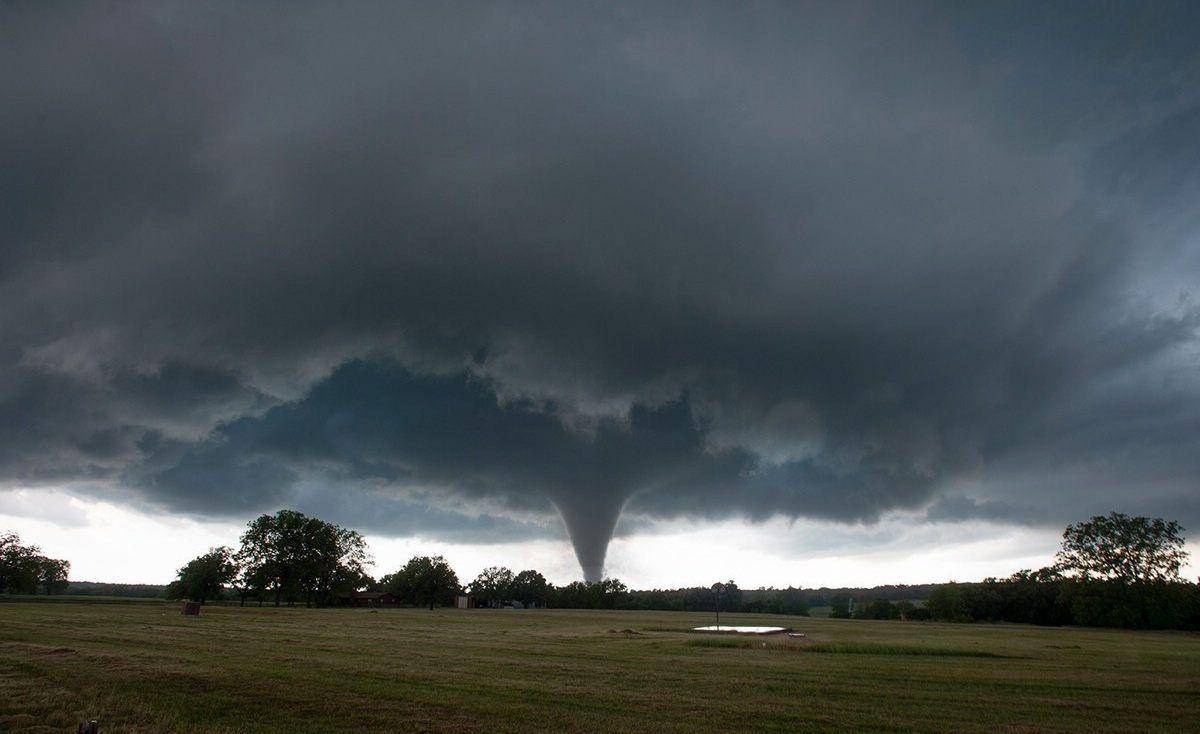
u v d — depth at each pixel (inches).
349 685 1015.6
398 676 1104.8
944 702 967.6
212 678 1052.5
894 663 1455.5
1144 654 1840.6
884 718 848.9
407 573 6825.8
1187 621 4229.8
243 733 751.7
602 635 2260.1
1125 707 956.0
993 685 1135.0
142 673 1080.2
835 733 772.0
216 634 1860.2
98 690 955.3
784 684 1107.3
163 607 4050.2
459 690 992.2
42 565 5728.3
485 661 1342.3
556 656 1475.1
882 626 4089.6
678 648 1738.4
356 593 6953.7
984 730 794.8
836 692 1038.4
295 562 5693.9
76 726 775.1
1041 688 1109.7
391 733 754.2
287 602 6146.7
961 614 5541.3
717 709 888.3
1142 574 4355.3
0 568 5157.5
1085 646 2208.4
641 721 814.5
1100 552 4478.3
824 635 2751.0
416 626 2605.8
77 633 1754.4
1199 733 812.0
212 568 5428.2
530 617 4276.6
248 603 6166.3
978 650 1790.1
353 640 1771.7
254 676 1078.4
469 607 7106.3
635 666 1317.7
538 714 844.0
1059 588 4776.1
